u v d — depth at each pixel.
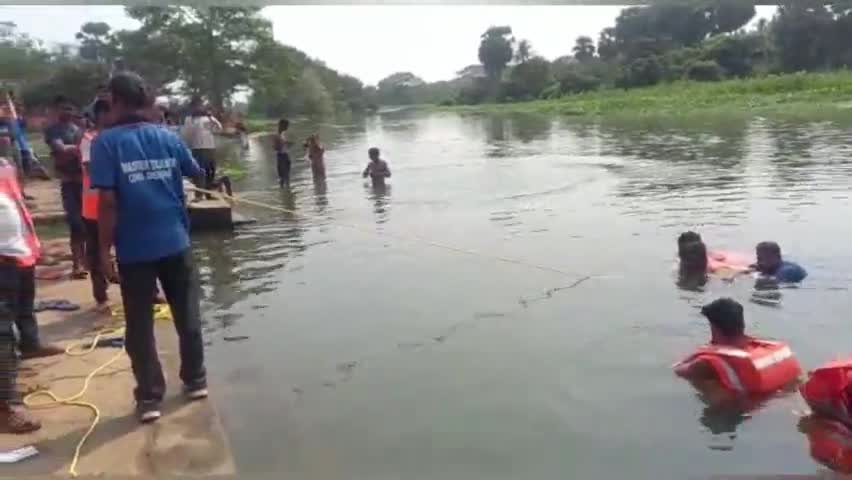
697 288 7.77
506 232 11.11
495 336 6.55
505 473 4.31
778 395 5.23
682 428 4.80
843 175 14.73
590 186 15.66
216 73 32.94
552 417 4.99
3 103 15.04
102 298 7.20
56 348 6.06
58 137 8.34
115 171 4.75
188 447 4.53
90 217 6.94
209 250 10.49
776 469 4.27
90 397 5.23
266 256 9.98
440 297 7.77
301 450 4.62
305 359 6.14
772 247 8.08
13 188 5.16
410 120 56.97
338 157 25.69
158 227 4.88
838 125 27.30
